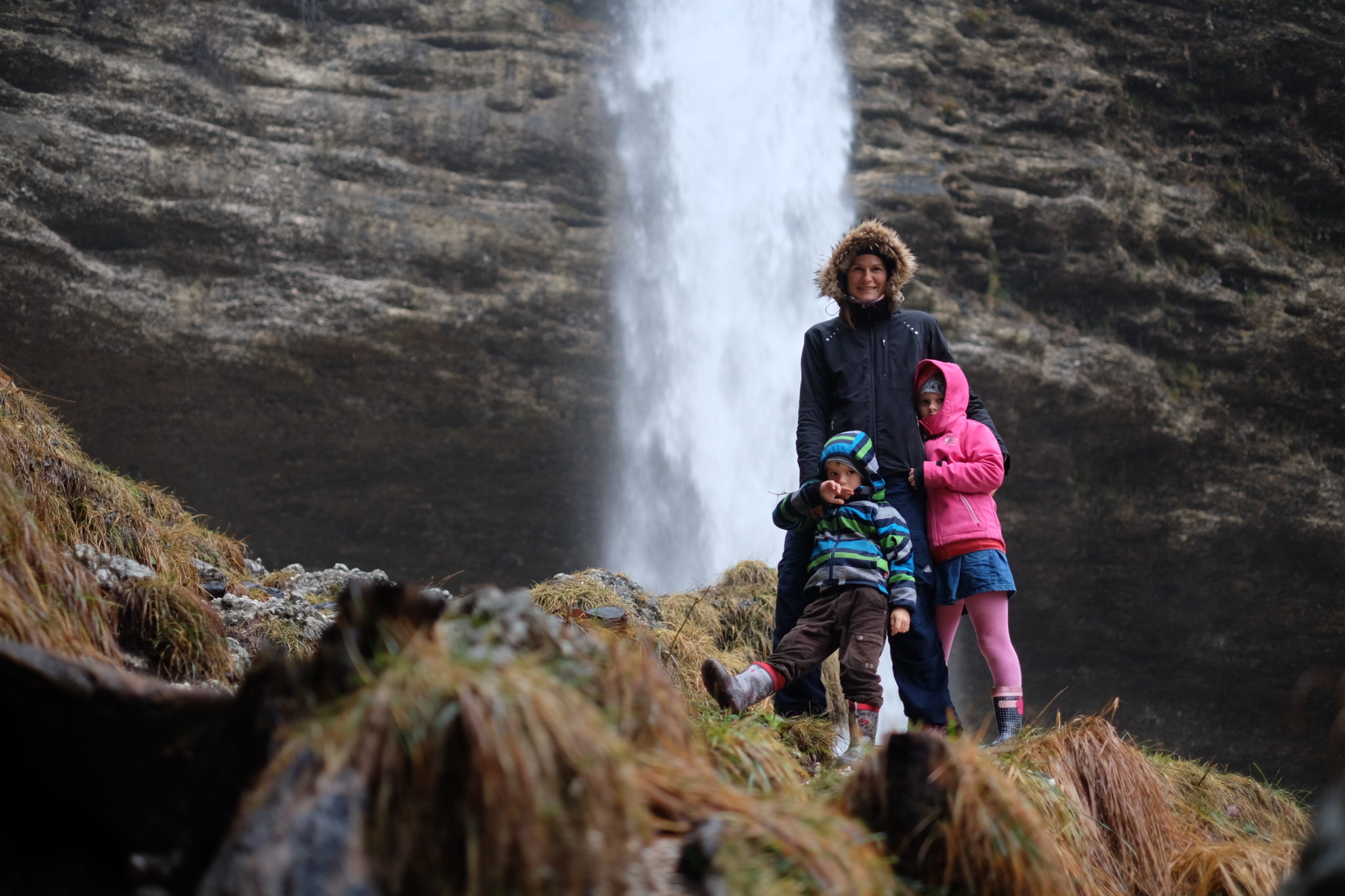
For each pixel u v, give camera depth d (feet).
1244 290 86.58
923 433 16.80
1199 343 86.07
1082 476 87.66
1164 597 94.27
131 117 62.28
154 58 63.98
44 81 60.85
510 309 72.43
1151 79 85.51
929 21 82.43
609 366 76.95
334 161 67.82
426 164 70.79
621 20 78.54
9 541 10.13
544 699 5.60
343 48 69.51
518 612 7.04
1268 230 88.22
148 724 6.29
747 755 9.03
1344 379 88.74
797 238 80.12
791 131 80.84
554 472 82.64
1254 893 10.57
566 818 5.46
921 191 78.02
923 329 16.97
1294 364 87.71
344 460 77.77
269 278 66.59
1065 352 81.61
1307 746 99.76
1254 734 101.40
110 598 11.73
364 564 86.17
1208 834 13.03
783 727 14.02
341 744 5.42
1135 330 85.05
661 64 78.95
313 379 70.54
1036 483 86.63
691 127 79.20
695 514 80.43
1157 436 85.61
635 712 7.16
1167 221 83.87
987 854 7.86
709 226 79.25
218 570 15.66
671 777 6.77
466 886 5.28
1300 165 87.35
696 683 17.80
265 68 66.80
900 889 7.34
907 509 15.83
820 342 16.99
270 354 67.77
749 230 80.59
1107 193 81.97
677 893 5.82
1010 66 83.15
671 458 79.77
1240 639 96.78
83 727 6.31
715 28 81.35
